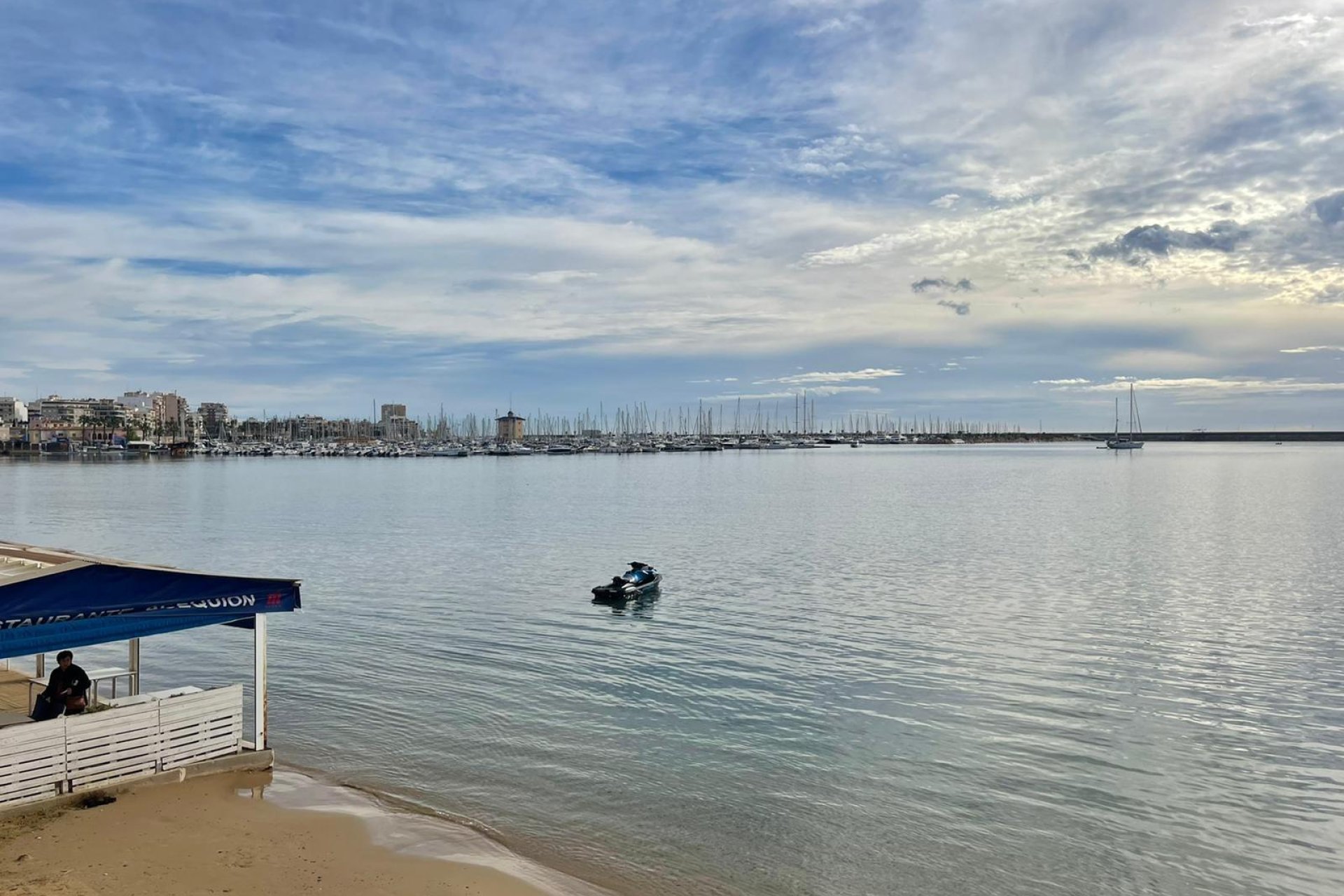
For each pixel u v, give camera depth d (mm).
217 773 18125
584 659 29750
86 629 16188
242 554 58156
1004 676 28109
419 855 15281
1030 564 53344
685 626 35312
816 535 69375
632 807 18000
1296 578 48375
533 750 21000
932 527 75188
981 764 20672
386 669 28172
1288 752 21688
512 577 48188
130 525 77250
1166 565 53062
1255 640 33219
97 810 15977
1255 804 18797
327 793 17781
